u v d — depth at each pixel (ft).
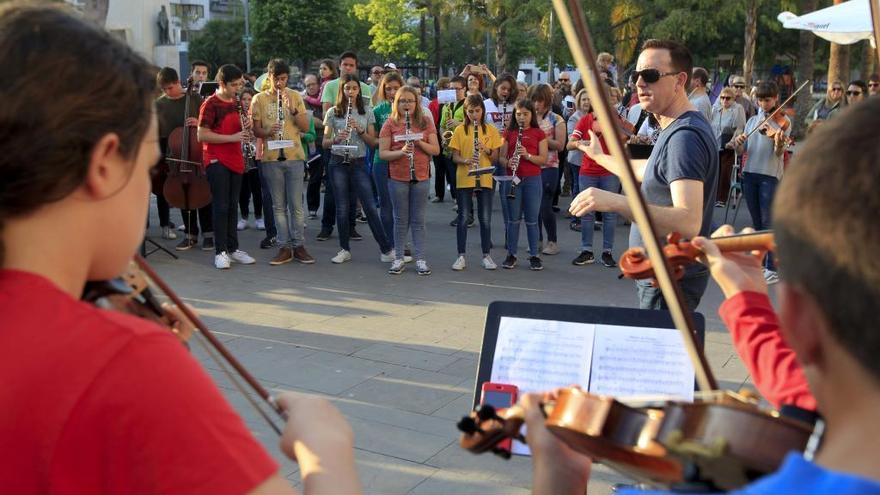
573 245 29.43
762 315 5.29
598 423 4.14
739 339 5.27
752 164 26.89
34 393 3.31
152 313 4.78
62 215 3.55
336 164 25.91
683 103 11.44
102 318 3.49
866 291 2.52
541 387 7.25
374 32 120.26
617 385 7.16
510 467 12.60
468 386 15.79
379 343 18.29
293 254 26.43
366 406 14.78
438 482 12.17
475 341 18.53
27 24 3.49
